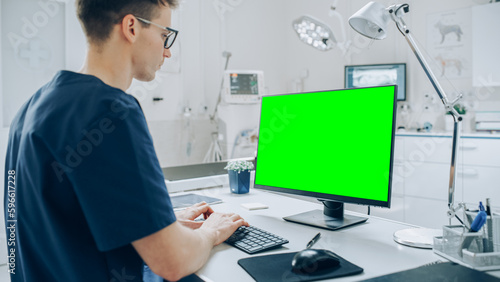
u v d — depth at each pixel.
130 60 0.87
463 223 0.91
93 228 0.70
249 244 0.97
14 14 2.72
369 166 1.07
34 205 0.76
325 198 1.16
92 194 0.69
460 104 3.57
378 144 1.05
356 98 1.11
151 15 0.87
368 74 4.03
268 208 1.41
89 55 0.84
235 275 0.80
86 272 0.76
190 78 4.00
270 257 0.89
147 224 0.71
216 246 1.00
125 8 0.82
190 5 3.96
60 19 2.95
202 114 4.13
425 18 3.79
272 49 4.83
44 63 2.89
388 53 4.03
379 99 1.06
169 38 0.95
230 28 4.36
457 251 0.84
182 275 0.76
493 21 3.20
